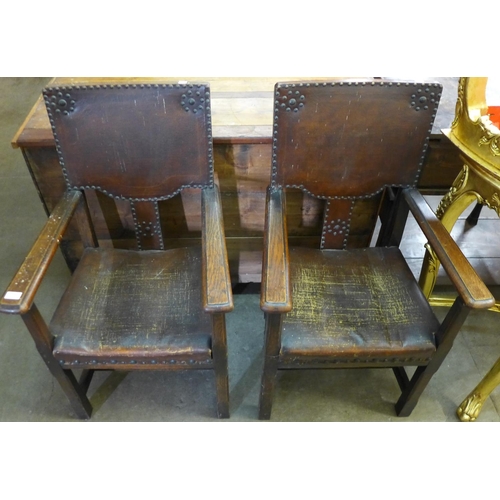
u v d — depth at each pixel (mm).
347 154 1277
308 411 1507
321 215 1629
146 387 1566
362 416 1495
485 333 1751
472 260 1943
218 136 1372
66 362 1143
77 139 1232
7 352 1667
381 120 1224
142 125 1221
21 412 1497
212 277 1020
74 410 1425
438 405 1525
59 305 1224
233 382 1586
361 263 1388
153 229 1418
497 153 1142
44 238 1142
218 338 1100
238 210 1601
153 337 1143
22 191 2482
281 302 969
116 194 1343
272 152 1277
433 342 1156
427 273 1565
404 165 1301
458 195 1338
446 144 1449
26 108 3314
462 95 1233
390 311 1226
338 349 1133
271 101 1588
